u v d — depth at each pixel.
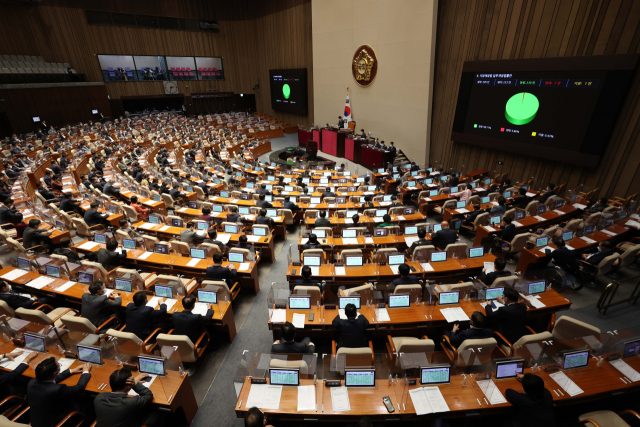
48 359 3.95
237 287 6.88
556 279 7.12
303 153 23.84
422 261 7.14
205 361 5.71
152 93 32.75
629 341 4.30
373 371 3.96
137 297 5.28
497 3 13.16
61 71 26.80
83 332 4.89
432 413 3.74
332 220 9.85
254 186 13.55
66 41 27.53
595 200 11.16
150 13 30.67
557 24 11.34
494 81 13.40
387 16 18.06
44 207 10.99
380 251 7.00
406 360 4.23
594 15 10.36
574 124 11.09
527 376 3.63
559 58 11.16
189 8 32.31
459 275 6.98
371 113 20.77
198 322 5.21
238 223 9.23
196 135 26.50
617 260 6.93
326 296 7.00
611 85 10.01
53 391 3.84
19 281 6.64
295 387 4.02
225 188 14.26
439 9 15.69
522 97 12.49
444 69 16.02
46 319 5.09
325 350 5.71
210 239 7.91
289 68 30.59
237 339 6.23
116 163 17.62
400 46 17.67
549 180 12.56
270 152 25.47
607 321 6.38
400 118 18.72
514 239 8.06
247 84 36.81
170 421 4.55
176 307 5.79
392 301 5.60
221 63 35.28
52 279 6.74
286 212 10.30
